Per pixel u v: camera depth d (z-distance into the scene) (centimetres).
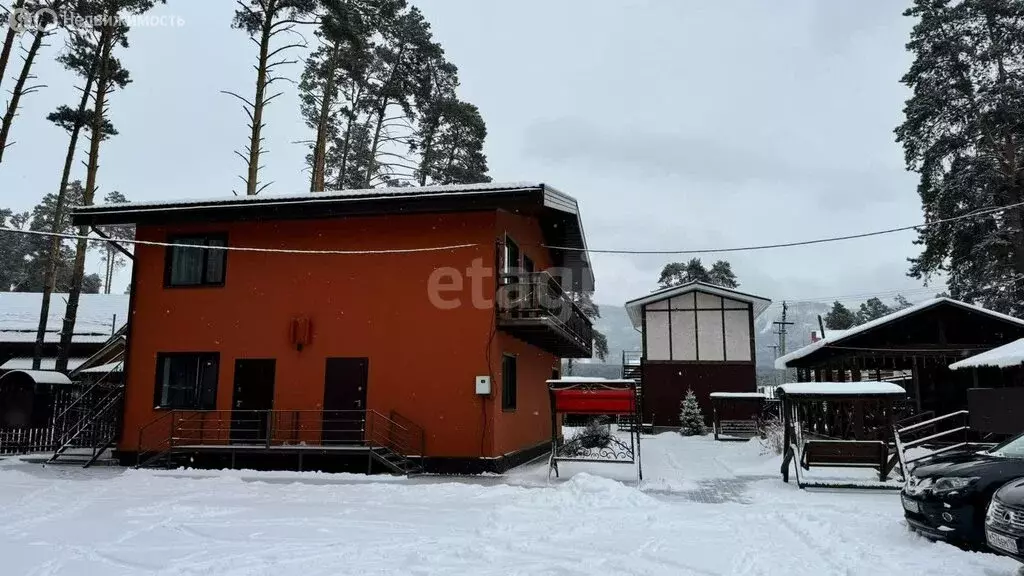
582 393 1311
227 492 1107
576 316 1922
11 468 1453
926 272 2959
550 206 1493
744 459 1703
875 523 819
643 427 3209
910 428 1181
